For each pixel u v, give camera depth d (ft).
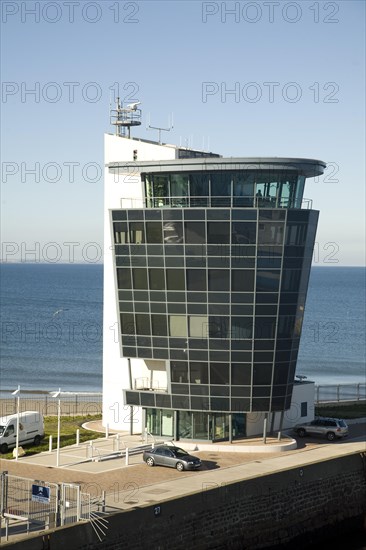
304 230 260.01
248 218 251.80
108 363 288.30
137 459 244.63
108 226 286.25
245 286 255.09
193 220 254.06
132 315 266.16
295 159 252.01
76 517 178.50
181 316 260.21
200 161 252.01
